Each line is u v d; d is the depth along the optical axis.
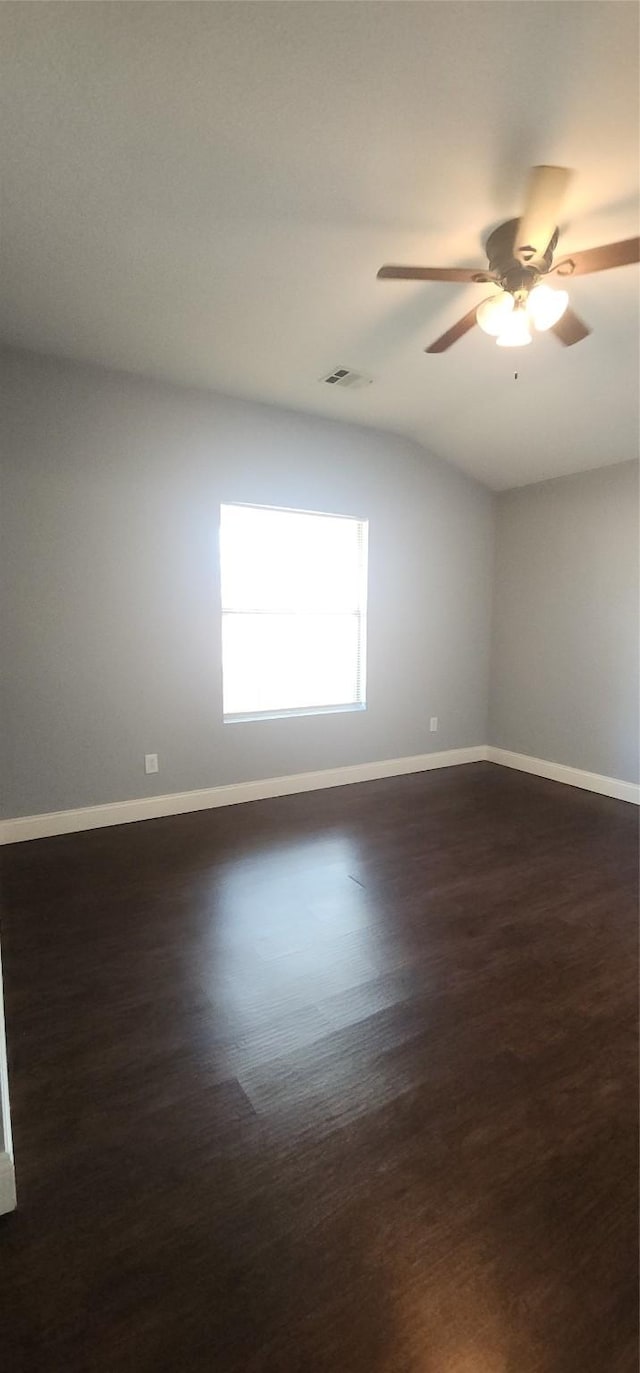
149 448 3.43
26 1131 1.46
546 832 3.50
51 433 3.16
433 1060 1.71
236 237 2.10
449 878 2.89
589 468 4.24
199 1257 1.18
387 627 4.52
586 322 2.65
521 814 3.81
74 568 3.29
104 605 3.40
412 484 4.50
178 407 3.49
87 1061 1.70
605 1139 1.45
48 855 3.11
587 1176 1.35
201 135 1.63
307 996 2.00
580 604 4.40
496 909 2.60
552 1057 1.73
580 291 2.39
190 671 3.71
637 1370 1.00
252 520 3.95
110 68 1.43
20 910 2.55
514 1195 1.31
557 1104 1.56
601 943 2.34
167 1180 1.34
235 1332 1.05
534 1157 1.40
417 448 4.50
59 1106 1.54
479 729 5.20
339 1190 1.32
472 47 1.37
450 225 2.01
